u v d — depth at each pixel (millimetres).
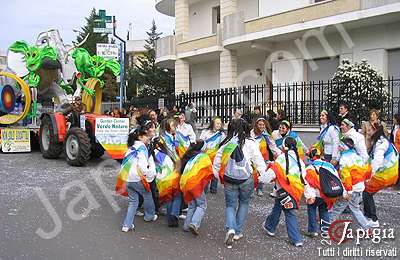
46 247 5691
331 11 16438
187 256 5465
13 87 15422
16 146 15297
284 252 5652
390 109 12891
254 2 21844
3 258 5266
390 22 16031
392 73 16281
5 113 15406
